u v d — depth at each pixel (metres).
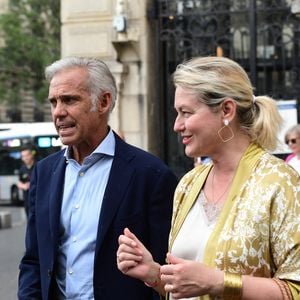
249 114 2.59
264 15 11.23
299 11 9.39
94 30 11.62
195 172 2.75
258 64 11.27
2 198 25.12
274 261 2.40
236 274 2.33
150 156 3.40
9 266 10.60
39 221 3.38
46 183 3.44
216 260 2.41
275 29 11.16
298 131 7.41
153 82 11.62
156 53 11.62
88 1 11.62
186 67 2.55
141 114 11.43
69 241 3.28
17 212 22.19
